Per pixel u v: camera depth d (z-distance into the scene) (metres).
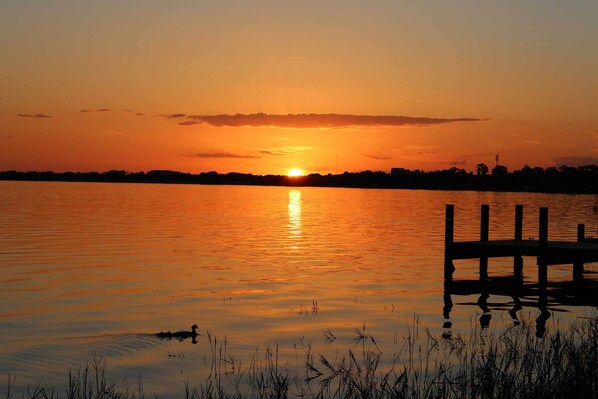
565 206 94.19
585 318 19.31
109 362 13.81
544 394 10.21
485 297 22.94
